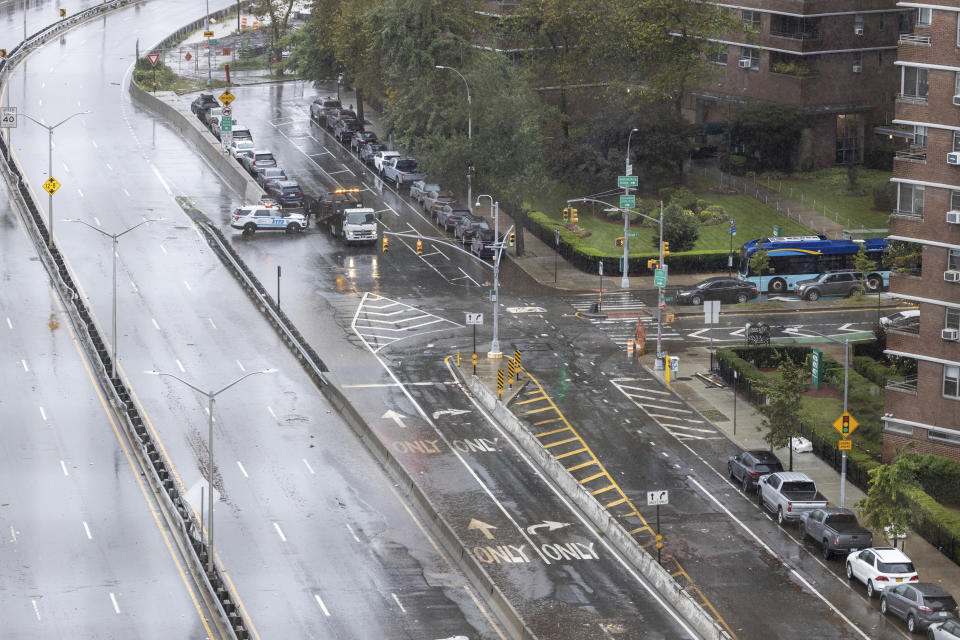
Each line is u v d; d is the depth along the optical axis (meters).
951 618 64.88
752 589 71.12
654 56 142.25
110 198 138.62
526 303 116.81
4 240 125.62
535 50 149.75
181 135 162.88
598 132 142.50
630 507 80.75
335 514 80.25
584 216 138.00
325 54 176.00
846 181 143.75
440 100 142.00
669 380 99.62
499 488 83.31
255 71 198.62
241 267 120.88
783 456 88.00
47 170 146.00
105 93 178.75
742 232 132.12
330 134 167.00
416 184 143.62
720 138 154.75
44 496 81.44
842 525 74.25
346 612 69.12
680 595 69.00
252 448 88.75
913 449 82.94
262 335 107.94
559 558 74.75
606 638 66.19
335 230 132.12
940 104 80.56
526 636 66.06
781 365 85.31
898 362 100.06
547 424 92.56
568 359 104.44
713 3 148.62
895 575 69.25
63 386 97.44
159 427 91.38
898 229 82.38
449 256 128.25
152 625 67.56
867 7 146.88
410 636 66.81
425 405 95.50
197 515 79.12
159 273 119.94
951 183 80.00
